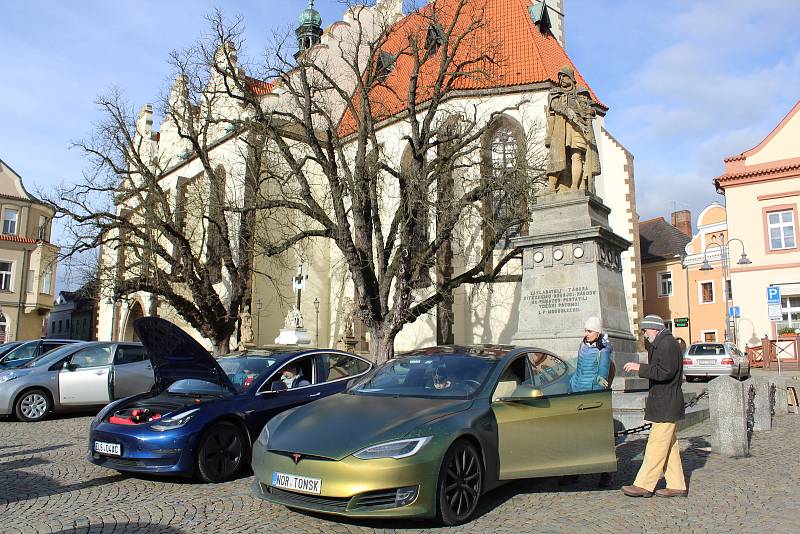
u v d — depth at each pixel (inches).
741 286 1362.0
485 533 218.4
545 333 523.2
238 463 312.0
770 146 1364.4
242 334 1061.8
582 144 555.5
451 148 811.4
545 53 1154.0
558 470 260.7
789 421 518.0
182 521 235.9
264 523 231.9
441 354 290.7
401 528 224.4
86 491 284.5
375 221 789.9
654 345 268.7
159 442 291.0
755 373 1120.8
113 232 1614.2
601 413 274.2
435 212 814.5
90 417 576.1
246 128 909.8
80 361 576.4
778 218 1343.5
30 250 1903.3
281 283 1279.5
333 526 226.8
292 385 354.9
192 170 1470.2
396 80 1309.1
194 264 1007.0
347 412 244.8
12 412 538.3
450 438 225.3
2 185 1908.2
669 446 270.1
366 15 1513.3
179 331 316.2
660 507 252.2
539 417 259.6
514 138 1047.0
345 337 1123.9
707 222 1825.8
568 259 526.0
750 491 278.1
